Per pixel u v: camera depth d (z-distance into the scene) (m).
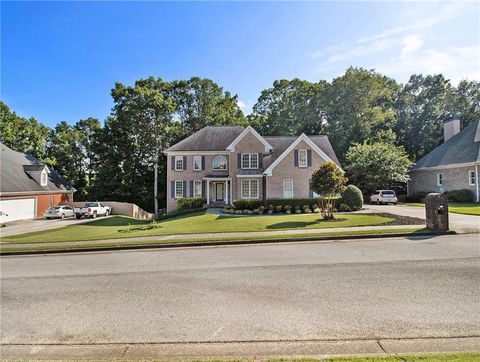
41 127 49.34
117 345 4.29
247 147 30.56
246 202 23.77
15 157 36.22
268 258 9.40
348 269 7.70
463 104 50.50
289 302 5.61
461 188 29.89
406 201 34.66
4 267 9.88
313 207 22.48
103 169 42.31
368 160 33.38
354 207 21.66
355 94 44.41
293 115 49.47
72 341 4.46
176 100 47.22
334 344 4.08
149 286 6.96
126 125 41.34
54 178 39.91
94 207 32.81
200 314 5.22
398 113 49.41
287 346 4.07
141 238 14.21
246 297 5.96
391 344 4.03
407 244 10.63
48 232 19.31
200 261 9.42
